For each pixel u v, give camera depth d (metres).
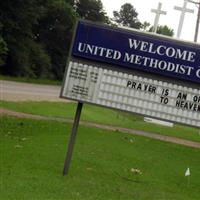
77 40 14.95
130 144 24.16
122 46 14.87
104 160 18.33
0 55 71.62
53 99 45.69
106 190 14.03
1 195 12.00
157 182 16.20
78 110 15.12
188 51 14.71
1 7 73.94
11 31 75.88
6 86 51.62
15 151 17.53
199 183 17.39
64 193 13.02
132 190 14.52
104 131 27.95
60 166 16.17
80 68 15.01
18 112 30.53
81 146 20.69
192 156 24.53
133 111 15.02
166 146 26.34
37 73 86.81
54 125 26.73
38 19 88.81
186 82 14.84
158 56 14.82
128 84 14.98
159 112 14.98
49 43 99.50
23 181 13.55
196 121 14.89
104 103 15.02
